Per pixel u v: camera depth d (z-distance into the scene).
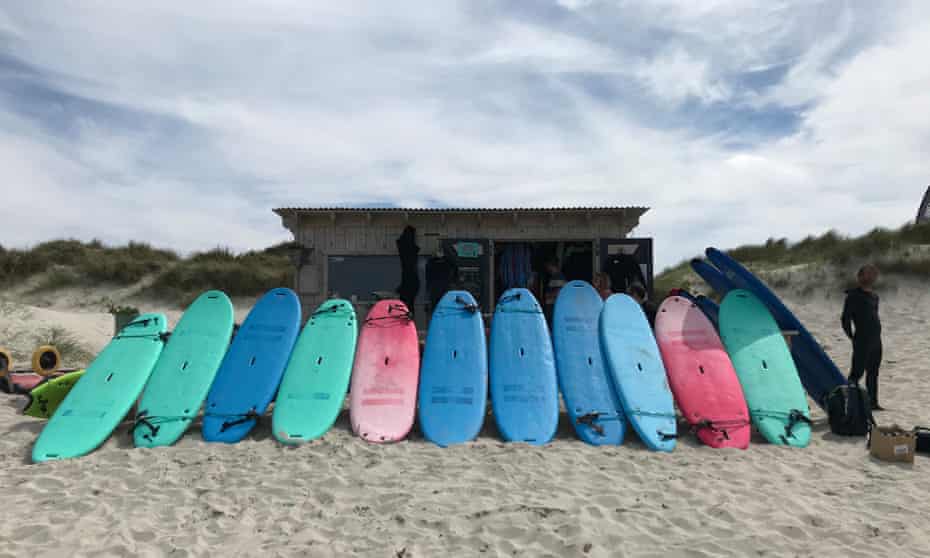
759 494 3.87
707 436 5.11
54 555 3.05
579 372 5.79
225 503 3.75
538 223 10.08
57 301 18.06
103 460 4.61
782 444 5.12
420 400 5.64
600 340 6.12
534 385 5.71
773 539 3.22
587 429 5.19
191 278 18.97
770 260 16.45
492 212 9.85
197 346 5.99
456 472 4.27
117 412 5.26
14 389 7.28
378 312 6.57
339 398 5.60
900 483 4.13
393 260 9.99
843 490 3.99
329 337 6.27
